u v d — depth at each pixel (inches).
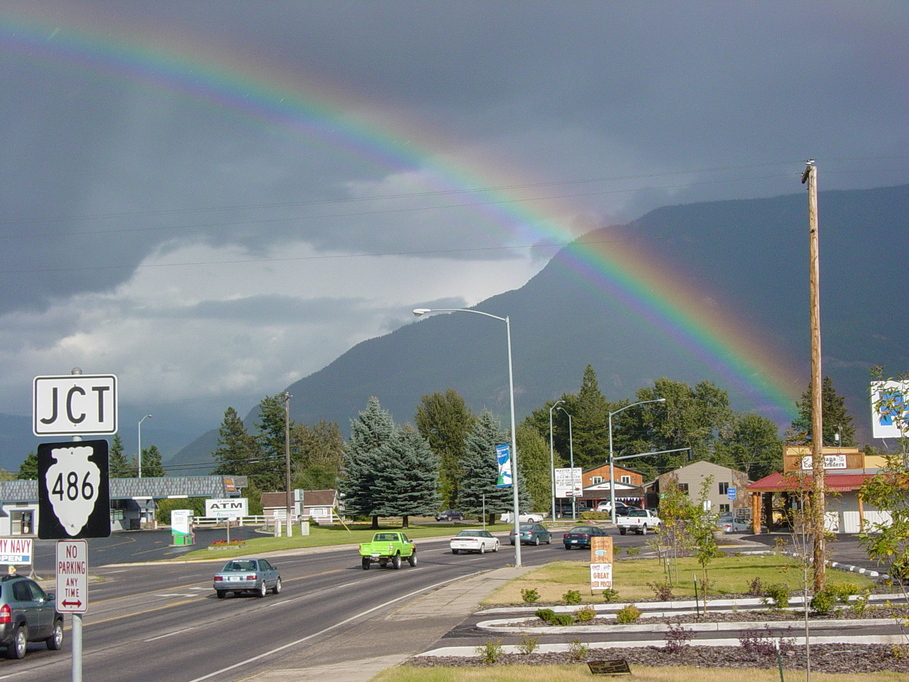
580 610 944.3
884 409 565.3
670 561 1646.2
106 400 347.3
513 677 626.5
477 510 3814.0
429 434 5319.9
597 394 6840.6
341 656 787.4
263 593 1375.5
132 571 2057.1
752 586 1090.7
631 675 621.6
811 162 1071.0
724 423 7140.8
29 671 767.7
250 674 715.4
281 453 6338.6
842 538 2097.7
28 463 5880.9
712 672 621.9
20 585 873.5
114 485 4313.5
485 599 1160.8
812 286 1044.5
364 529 3599.9
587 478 5935.0
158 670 753.6
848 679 579.5
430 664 708.0
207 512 3235.7
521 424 7007.9
